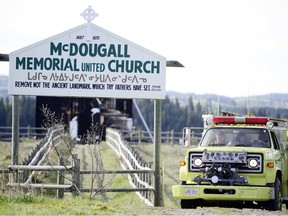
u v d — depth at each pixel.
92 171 48.16
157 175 52.25
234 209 41.00
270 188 41.59
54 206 38.62
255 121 45.00
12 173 47.44
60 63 53.03
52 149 69.94
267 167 42.09
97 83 53.12
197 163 42.59
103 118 140.62
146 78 53.31
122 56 53.16
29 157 55.94
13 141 52.75
